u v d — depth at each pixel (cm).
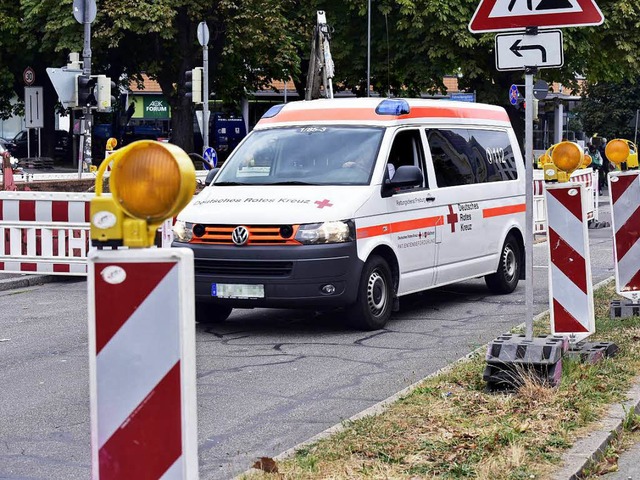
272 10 4869
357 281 1264
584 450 719
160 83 5278
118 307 454
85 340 1281
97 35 4719
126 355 455
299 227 1237
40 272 1869
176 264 451
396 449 711
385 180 1333
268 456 759
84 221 1852
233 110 6138
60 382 1035
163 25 4741
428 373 1055
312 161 1352
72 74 2847
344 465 677
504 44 896
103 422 457
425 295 1653
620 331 1153
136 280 452
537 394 852
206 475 712
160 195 445
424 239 1406
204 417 883
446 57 4450
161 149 444
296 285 1231
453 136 1520
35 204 1859
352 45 4638
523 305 1538
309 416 884
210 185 1373
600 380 907
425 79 4534
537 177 2853
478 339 1248
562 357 932
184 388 453
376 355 1156
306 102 1454
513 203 1666
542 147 6969
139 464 456
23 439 822
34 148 6378
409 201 1374
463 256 1510
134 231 454
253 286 1241
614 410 823
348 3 4597
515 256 1681
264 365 1105
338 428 784
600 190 5509
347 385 1005
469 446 718
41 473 729
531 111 899
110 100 2903
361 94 5016
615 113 6544
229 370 1080
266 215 1244
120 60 5441
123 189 449
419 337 1266
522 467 675
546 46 884
